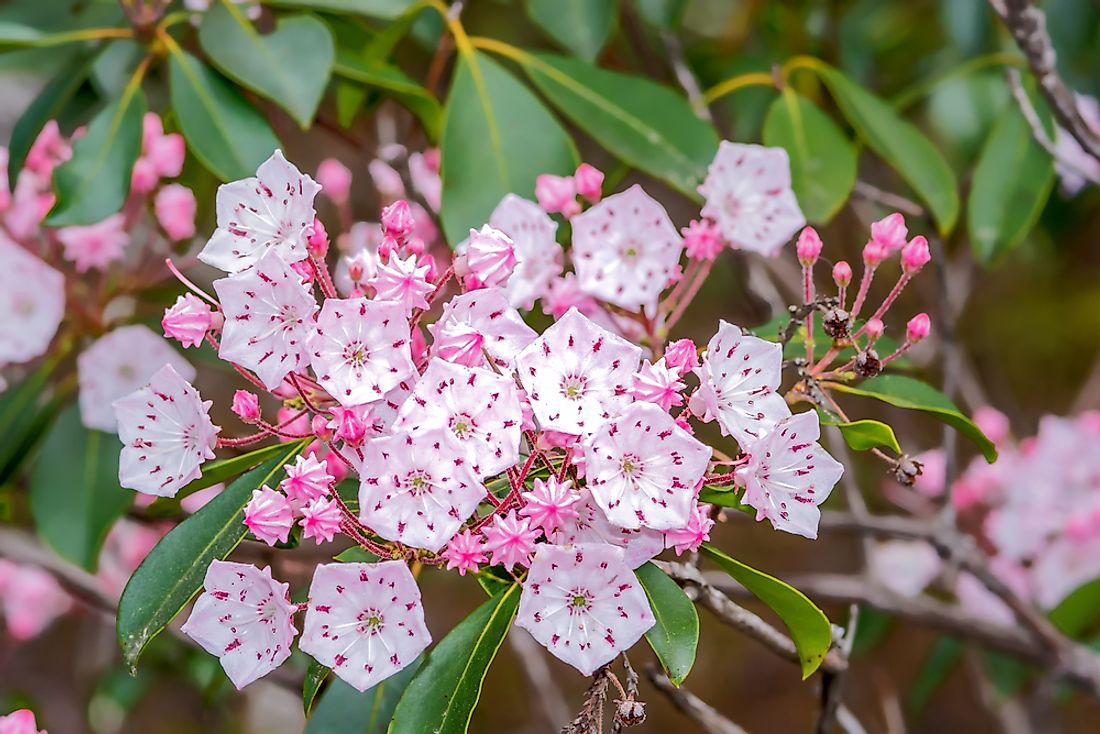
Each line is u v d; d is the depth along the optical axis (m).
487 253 0.53
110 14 0.67
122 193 0.61
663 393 0.51
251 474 0.54
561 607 0.51
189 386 0.53
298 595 0.60
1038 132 0.66
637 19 0.77
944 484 0.73
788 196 0.58
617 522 0.50
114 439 0.67
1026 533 0.79
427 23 0.69
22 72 0.67
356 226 0.70
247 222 0.53
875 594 0.77
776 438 0.51
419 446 0.50
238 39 0.60
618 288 0.58
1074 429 0.79
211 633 0.51
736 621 0.56
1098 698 0.74
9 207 0.68
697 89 0.74
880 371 0.55
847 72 0.82
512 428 0.51
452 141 0.62
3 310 0.68
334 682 0.57
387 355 0.51
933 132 0.86
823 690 0.59
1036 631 0.74
